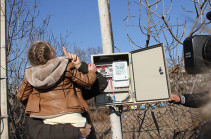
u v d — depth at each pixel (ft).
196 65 3.43
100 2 8.95
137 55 8.09
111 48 8.77
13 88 10.04
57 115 5.56
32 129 5.68
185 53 3.90
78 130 5.32
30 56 5.98
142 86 7.94
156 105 10.85
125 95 8.23
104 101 8.12
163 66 7.43
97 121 15.62
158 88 7.54
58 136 5.32
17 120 9.77
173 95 7.09
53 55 6.38
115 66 8.29
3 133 6.23
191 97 6.43
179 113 10.68
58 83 5.87
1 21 6.64
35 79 5.69
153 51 7.71
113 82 8.26
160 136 10.46
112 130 8.38
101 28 8.90
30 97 6.09
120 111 8.54
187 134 10.01
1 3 6.69
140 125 11.32
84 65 6.95
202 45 3.60
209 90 2.13
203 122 2.29
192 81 9.70
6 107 6.40
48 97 5.76
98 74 7.14
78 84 6.27
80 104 5.96
